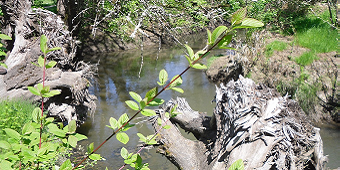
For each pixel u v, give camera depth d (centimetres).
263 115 420
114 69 1202
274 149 378
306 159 400
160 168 536
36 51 623
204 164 435
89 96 761
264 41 1012
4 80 568
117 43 1516
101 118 759
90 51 1431
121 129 145
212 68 1085
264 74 864
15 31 676
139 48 1523
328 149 585
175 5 686
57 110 639
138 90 963
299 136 409
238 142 385
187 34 1719
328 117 704
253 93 484
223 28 107
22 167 194
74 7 920
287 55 920
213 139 489
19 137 155
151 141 167
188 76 1090
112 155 577
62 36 705
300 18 1177
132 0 704
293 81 796
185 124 543
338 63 833
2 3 684
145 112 128
